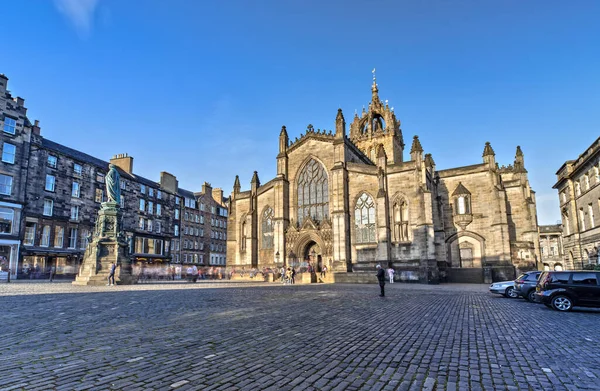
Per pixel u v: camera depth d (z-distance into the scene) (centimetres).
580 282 1931
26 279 4984
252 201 6178
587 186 4838
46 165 5506
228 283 4772
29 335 1099
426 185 4856
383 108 7706
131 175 7281
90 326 1252
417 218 4819
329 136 5700
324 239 5341
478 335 1189
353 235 5253
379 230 4953
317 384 698
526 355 934
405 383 711
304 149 5897
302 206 5791
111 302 1989
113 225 3856
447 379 738
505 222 5300
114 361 827
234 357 875
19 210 5012
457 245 5641
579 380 739
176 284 4259
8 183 4938
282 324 1333
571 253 5556
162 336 1098
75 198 5922
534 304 2245
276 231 5703
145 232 7394
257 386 681
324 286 3919
